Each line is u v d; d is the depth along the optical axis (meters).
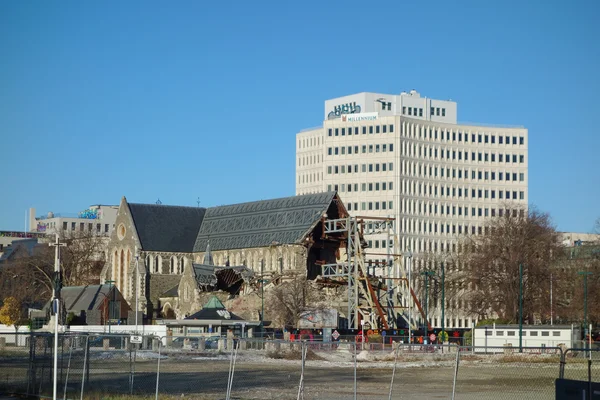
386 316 188.25
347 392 72.69
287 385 78.44
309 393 71.50
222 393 70.06
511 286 178.00
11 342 149.88
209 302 180.75
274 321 187.62
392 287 198.12
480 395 69.94
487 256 184.88
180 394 67.69
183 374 88.50
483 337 149.12
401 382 82.12
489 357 119.06
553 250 189.75
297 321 184.75
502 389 75.25
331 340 149.88
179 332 165.38
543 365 100.81
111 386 72.06
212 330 163.12
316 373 92.75
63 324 167.50
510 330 146.88
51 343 67.69
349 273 183.75
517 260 178.00
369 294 180.88
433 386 78.38
